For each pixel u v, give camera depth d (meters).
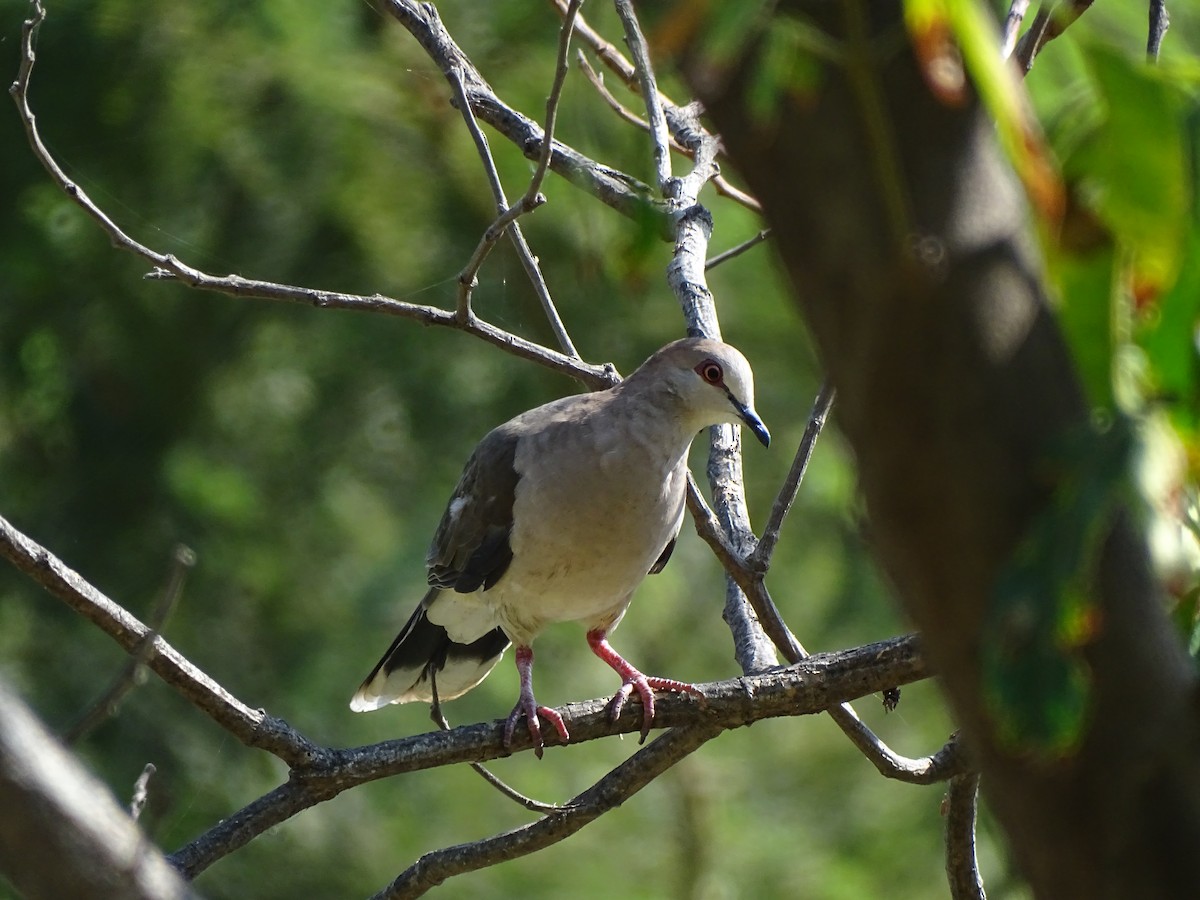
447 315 8.05
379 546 17.14
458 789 16.66
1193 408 2.76
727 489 9.01
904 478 2.48
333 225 16.22
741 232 15.12
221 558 16.67
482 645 10.77
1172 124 2.56
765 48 2.43
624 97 11.03
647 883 16.61
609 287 13.70
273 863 15.66
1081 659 2.49
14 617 16.19
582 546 9.37
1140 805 2.49
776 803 17.39
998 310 2.40
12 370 17.16
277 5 16.17
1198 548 3.21
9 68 16.17
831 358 2.51
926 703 16.67
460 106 8.27
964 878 7.40
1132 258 2.80
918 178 2.42
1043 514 2.41
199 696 6.45
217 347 16.97
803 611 16.64
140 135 16.12
